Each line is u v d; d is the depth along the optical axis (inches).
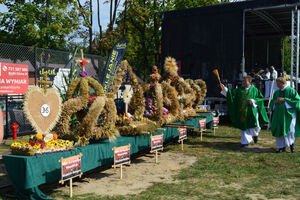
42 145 195.3
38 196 189.3
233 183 232.7
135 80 327.9
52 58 460.1
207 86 579.5
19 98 423.2
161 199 197.8
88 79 240.7
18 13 736.3
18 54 417.4
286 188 221.6
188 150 352.8
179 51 600.7
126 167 279.6
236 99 380.5
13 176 188.1
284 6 523.2
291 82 536.4
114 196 203.2
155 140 292.4
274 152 344.2
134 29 1099.9
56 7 780.6
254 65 901.2
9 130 426.3
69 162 198.7
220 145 384.5
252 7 543.2
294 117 339.3
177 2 1084.5
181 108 380.5
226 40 565.6
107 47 912.3
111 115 244.5
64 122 226.2
